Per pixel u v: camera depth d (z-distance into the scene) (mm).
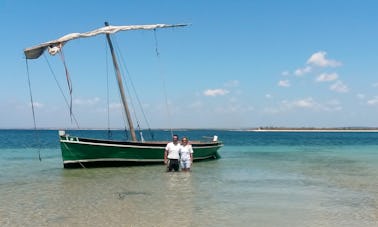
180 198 13906
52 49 22266
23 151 41812
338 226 10227
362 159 34000
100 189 15820
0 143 61188
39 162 28250
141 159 24906
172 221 10547
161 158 25938
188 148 22375
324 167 26141
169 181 18250
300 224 10453
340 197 14453
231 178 19641
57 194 14625
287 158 34719
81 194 14633
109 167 23969
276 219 10945
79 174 20781
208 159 32531
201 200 13555
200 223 10391
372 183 18203
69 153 22594
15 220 10617
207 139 34562
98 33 24734
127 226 10023
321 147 58031
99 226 10016
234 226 10148
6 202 13062
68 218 10828
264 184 17609
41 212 11562
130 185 16906
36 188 16094
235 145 64062
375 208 12492
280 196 14508
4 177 19594
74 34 23391
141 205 12609
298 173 22203
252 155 38844
